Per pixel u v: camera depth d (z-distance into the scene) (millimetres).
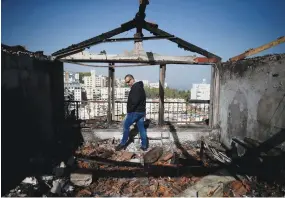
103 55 6621
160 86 7098
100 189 4211
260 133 4703
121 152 6191
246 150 5047
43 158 5090
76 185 4277
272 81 4320
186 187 4301
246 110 5301
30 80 4582
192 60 6789
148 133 7047
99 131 6953
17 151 3920
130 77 6242
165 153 6078
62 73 6660
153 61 6746
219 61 6824
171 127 7164
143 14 5910
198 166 5156
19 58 4105
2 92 3494
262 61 4664
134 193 4090
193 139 7094
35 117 4777
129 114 6133
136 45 6656
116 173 4910
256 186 4152
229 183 4402
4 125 3521
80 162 5402
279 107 4098
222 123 6715
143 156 5930
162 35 6461
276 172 4016
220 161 5438
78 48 6328
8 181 3611
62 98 6699
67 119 7363
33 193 3631
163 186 4324
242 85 5488
